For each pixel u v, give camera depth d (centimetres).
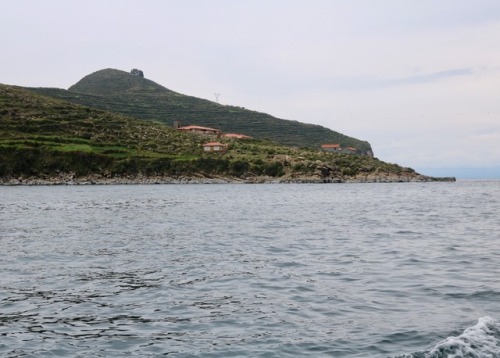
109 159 16950
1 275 1975
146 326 1304
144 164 17225
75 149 16825
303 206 6425
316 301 1536
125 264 2220
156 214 5100
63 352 1116
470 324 1246
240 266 2155
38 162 16025
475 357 1002
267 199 8112
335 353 1089
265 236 3231
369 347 1117
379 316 1360
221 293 1659
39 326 1305
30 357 1085
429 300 1520
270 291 1680
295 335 1214
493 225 3884
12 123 18712
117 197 8581
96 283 1827
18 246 2794
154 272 2033
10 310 1459
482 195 9788
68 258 2389
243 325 1302
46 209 5803
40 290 1714
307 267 2116
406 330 1223
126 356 1091
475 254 2422
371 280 1831
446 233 3347
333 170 19438
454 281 1789
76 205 6519
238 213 5253
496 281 1778
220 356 1088
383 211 5525
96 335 1232
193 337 1212
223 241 2991
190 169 17762
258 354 1095
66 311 1449
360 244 2830
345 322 1312
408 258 2316
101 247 2756
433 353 1038
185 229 3672
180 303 1534
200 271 2047
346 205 6631
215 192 10769
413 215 4931
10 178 15412
